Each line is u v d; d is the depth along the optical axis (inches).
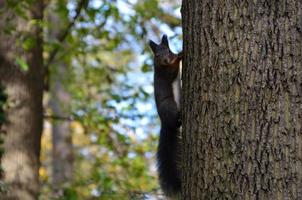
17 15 514.9
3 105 495.2
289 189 215.5
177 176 346.9
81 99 692.7
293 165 216.8
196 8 243.9
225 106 227.1
